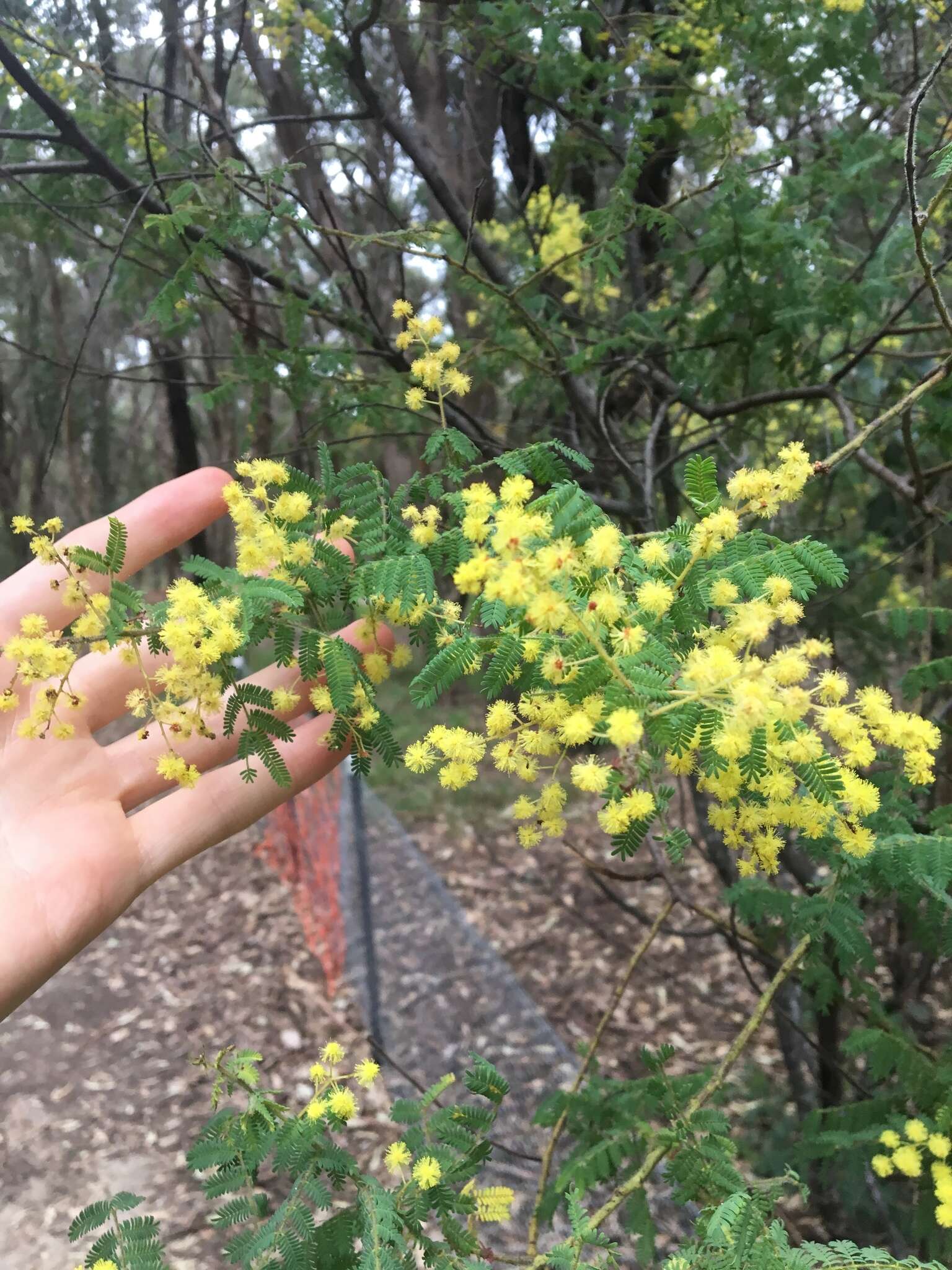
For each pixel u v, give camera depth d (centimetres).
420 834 644
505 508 94
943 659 172
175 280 197
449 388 153
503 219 375
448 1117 137
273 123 274
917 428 241
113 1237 128
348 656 123
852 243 325
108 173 258
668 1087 157
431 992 461
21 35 251
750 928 255
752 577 101
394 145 319
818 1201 281
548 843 618
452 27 276
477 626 116
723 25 251
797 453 109
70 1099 421
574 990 483
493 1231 299
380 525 129
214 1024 477
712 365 263
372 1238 116
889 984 324
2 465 481
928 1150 158
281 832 618
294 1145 128
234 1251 121
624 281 348
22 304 431
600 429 263
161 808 167
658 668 90
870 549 330
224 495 127
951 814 163
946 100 280
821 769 89
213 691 122
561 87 286
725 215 240
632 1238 222
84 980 513
